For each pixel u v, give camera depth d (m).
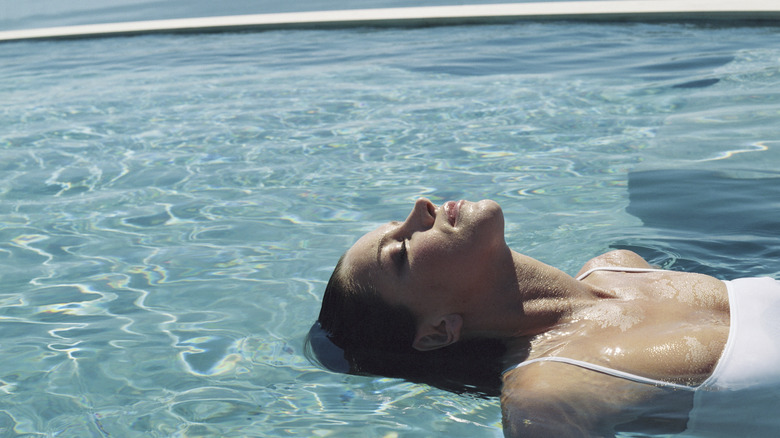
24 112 6.23
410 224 2.39
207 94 6.52
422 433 2.03
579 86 6.01
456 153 4.58
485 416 2.11
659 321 2.26
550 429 1.91
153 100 6.41
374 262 2.41
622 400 2.02
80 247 3.47
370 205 3.82
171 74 7.52
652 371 2.07
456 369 2.36
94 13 14.04
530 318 2.35
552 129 4.96
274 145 4.94
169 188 4.23
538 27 8.71
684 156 4.29
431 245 2.32
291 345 2.52
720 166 4.08
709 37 7.57
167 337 2.59
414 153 4.63
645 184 3.91
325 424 2.07
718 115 5.02
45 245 3.51
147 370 2.38
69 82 7.44
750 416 1.97
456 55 7.51
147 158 4.81
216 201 4.00
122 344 2.55
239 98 6.30
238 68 7.61
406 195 3.93
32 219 3.85
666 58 6.77
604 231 3.34
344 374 2.35
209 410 2.14
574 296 2.38
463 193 3.92
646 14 8.39
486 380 2.30
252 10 12.88
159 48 9.16
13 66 8.58
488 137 4.86
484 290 2.34
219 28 9.85
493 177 4.14
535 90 5.98
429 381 2.31
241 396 2.22
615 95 5.70
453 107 5.61
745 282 2.37
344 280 2.50
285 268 3.14
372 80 6.65
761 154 4.20
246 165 4.58
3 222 3.82
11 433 2.05
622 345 2.16
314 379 2.31
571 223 3.46
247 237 3.50
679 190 3.78
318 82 6.71
